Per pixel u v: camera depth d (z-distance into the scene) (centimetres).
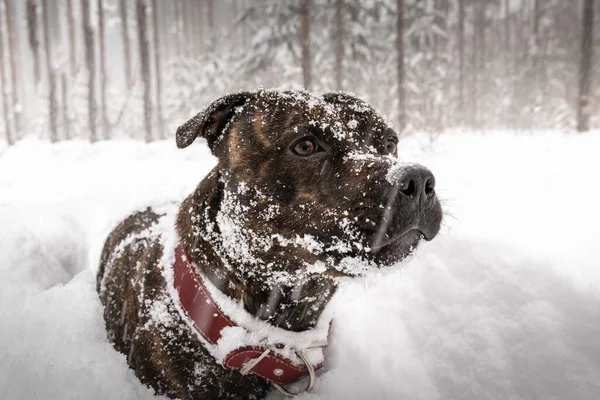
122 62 656
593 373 42
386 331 55
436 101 328
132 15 574
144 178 127
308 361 47
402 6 308
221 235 45
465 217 72
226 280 45
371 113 48
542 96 376
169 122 455
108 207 98
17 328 49
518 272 55
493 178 95
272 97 46
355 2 329
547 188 81
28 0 428
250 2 367
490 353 47
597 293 49
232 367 45
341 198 40
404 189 37
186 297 46
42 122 418
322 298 48
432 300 57
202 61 490
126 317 53
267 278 45
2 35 458
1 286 58
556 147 135
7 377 42
